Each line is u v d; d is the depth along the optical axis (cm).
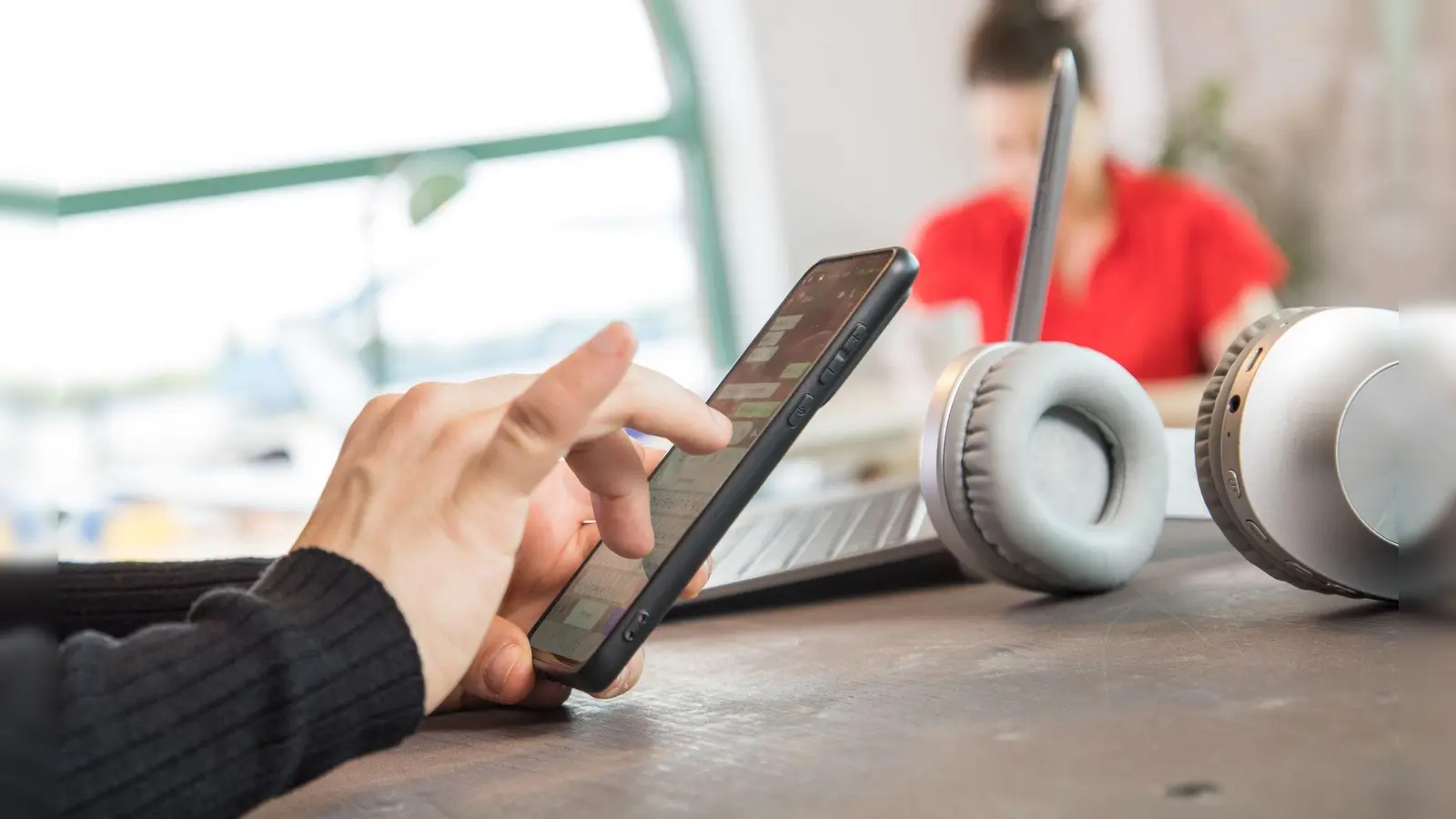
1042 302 70
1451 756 24
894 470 327
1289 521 48
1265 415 48
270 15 403
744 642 62
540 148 435
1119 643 47
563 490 56
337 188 407
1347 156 392
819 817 29
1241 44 407
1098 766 30
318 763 36
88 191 382
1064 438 60
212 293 389
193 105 395
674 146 455
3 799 23
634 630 45
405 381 400
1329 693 35
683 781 35
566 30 436
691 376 459
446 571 38
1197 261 299
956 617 61
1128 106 423
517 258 431
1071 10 306
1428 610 24
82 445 362
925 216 459
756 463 46
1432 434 25
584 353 37
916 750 35
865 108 454
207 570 67
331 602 37
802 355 49
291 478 355
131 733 33
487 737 47
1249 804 26
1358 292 385
